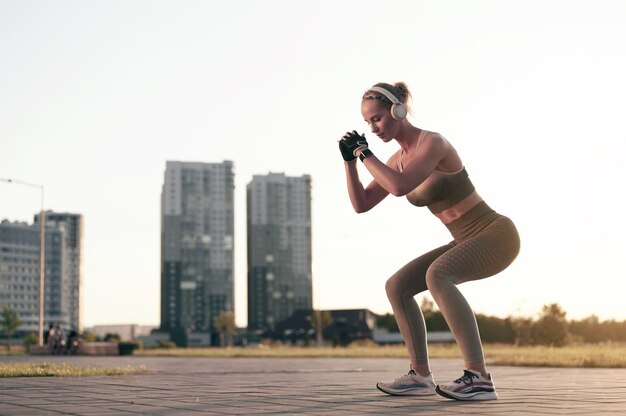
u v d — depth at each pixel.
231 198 177.62
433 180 5.98
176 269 171.75
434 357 26.08
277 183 178.12
